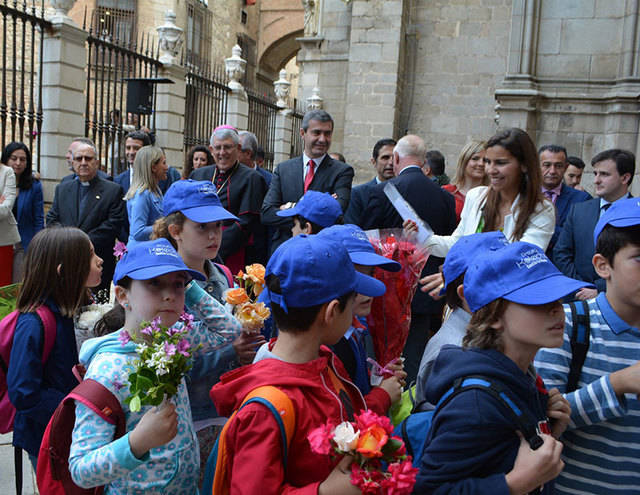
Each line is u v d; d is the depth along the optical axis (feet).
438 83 53.67
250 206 17.20
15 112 25.00
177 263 6.46
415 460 5.84
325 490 4.56
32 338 7.58
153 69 34.32
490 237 6.75
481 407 4.93
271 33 106.83
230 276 9.94
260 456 4.76
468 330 5.63
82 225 18.92
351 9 56.03
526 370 5.63
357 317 7.59
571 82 35.35
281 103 53.11
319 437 4.42
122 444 5.51
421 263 8.87
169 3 78.02
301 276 5.24
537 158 11.36
